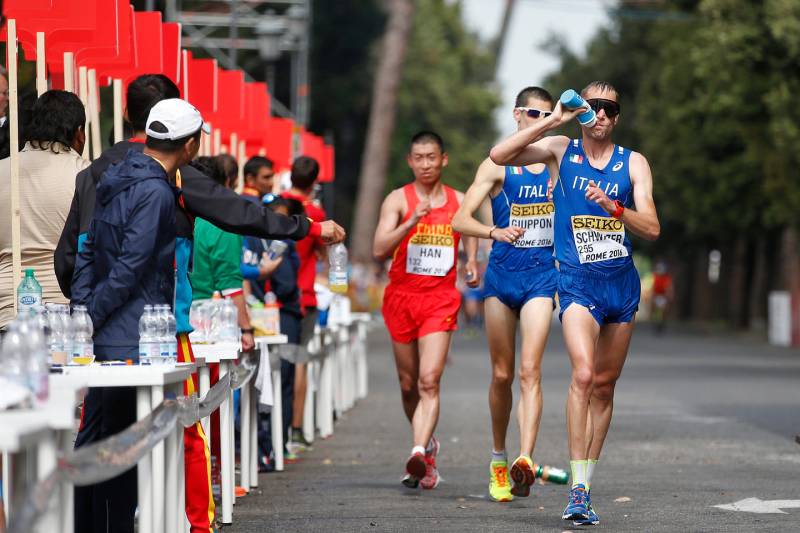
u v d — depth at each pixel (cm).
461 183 18712
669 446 3325
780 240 11612
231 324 2406
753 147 9006
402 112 18075
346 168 14950
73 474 1202
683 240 13638
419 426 2528
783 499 2422
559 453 3147
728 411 4291
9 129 2186
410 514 2266
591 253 2123
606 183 2120
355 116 14738
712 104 9075
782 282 11356
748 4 8238
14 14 2342
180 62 3067
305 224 1922
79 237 1803
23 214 2039
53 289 2039
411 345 2627
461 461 3038
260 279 3038
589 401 2219
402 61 12875
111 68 2795
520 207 2397
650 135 11844
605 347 2186
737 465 2953
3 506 1556
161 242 1711
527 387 2378
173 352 1709
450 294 2581
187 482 1848
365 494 2528
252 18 7894
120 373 1555
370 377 6141
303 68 8394
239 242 2455
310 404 3466
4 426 1154
